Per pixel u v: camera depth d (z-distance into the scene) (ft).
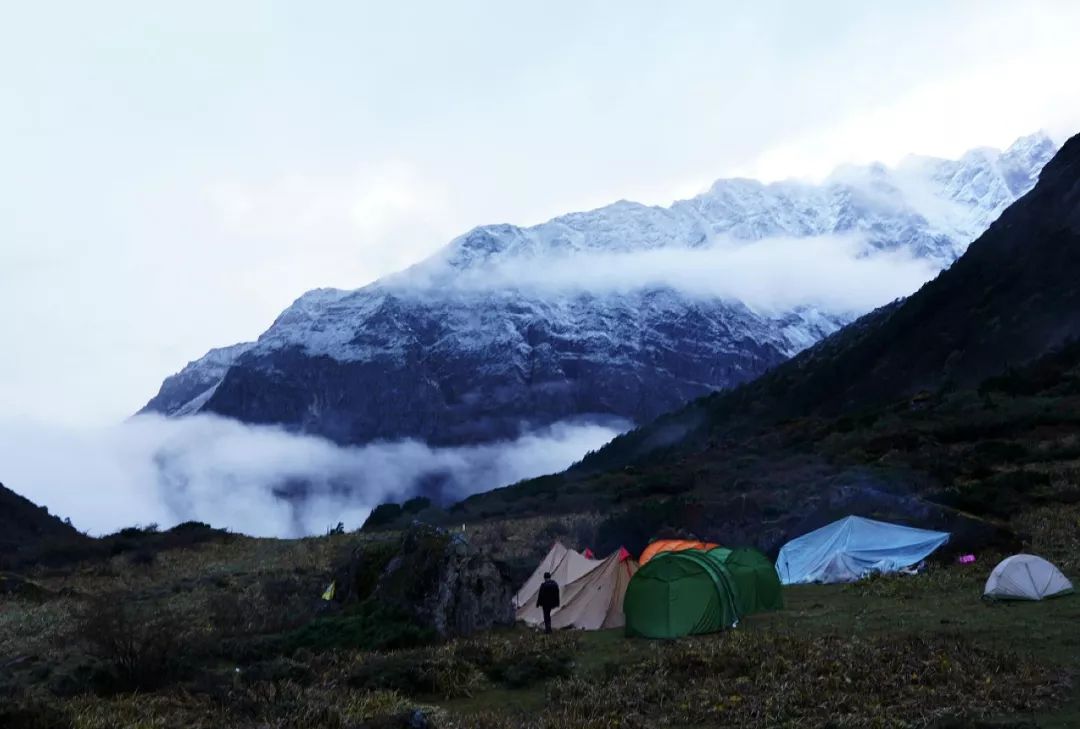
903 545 87.92
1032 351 256.52
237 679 53.93
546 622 71.46
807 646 53.52
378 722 42.63
